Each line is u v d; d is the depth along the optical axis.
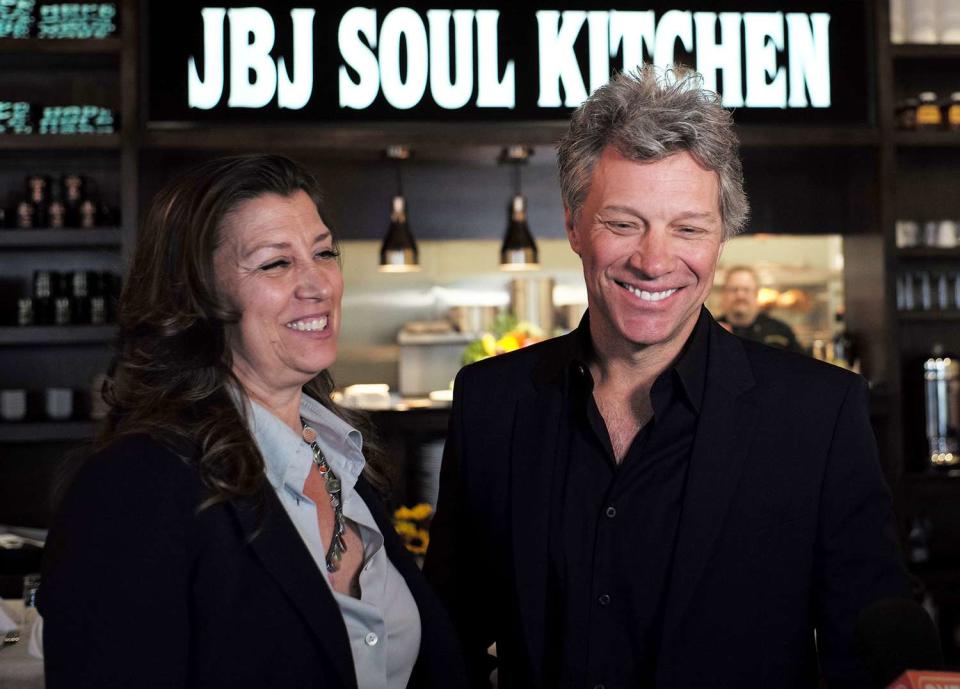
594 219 1.50
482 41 4.58
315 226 1.45
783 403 1.56
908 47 4.72
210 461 1.30
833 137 4.67
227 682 1.26
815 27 4.67
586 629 1.52
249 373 1.46
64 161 4.78
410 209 5.29
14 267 4.84
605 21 4.60
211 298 1.38
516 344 4.97
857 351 4.99
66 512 1.24
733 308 5.48
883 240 4.72
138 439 1.29
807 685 1.52
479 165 5.30
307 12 4.54
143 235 1.43
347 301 5.94
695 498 1.50
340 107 4.55
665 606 1.48
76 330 4.54
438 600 1.61
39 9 4.60
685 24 4.62
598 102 1.50
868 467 1.54
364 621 1.42
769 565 1.50
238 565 1.30
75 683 1.18
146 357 1.39
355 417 1.73
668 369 1.56
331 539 1.50
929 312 4.73
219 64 4.51
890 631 1.16
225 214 1.39
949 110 4.81
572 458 1.59
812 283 5.94
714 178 1.48
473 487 1.70
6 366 4.83
